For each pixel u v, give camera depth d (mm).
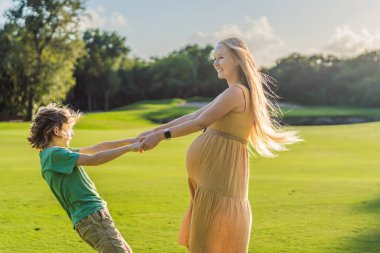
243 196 4281
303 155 17969
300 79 80250
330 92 79250
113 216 7773
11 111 53562
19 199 9211
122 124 39500
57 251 5965
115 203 8828
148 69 91000
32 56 52156
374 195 9352
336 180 11461
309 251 5785
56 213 8016
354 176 12797
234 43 4230
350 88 77500
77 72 81125
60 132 4203
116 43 87000
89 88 82812
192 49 99375
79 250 6008
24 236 6645
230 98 4094
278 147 4391
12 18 51875
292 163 15680
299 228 6867
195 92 91312
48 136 4180
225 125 4172
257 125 4230
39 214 7957
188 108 60344
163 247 6074
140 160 16062
